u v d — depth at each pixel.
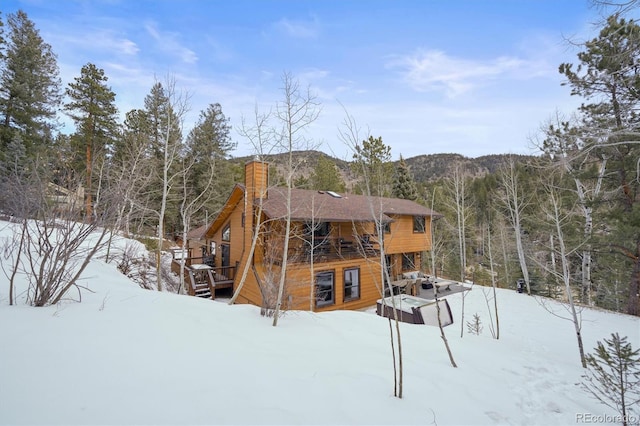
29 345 3.09
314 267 12.20
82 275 7.12
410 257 18.30
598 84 9.56
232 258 15.38
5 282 5.32
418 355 5.32
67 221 4.66
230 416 2.52
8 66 20.25
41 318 3.87
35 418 2.05
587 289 14.74
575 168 12.18
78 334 3.59
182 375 3.09
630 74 6.23
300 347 4.80
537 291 17.64
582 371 5.66
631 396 4.53
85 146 20.34
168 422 2.28
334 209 13.91
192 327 4.75
